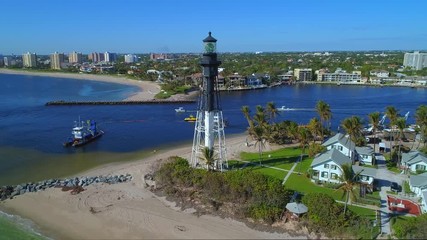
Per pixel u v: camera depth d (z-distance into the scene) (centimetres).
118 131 13388
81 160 9644
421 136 10219
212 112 7850
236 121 15325
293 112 17725
